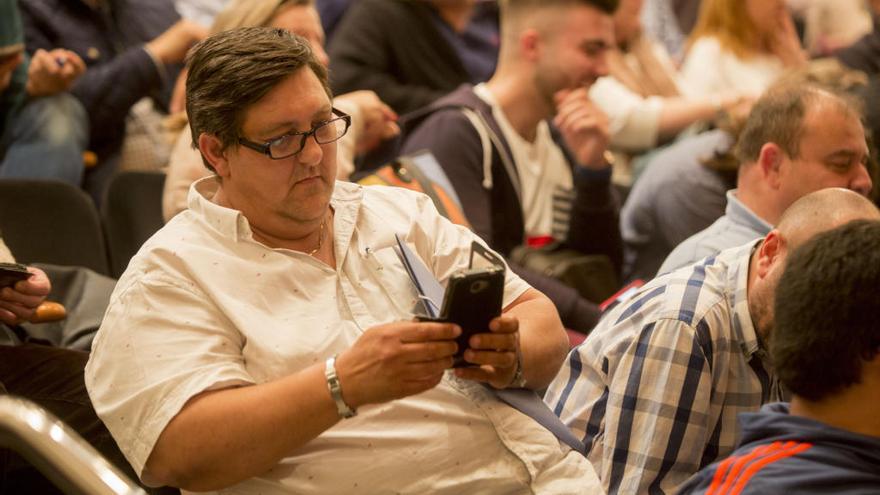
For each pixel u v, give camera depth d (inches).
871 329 90.7
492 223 216.7
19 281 150.0
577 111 218.1
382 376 103.4
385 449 113.0
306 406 104.6
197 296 112.5
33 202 207.5
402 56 272.2
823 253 93.9
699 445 131.4
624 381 132.6
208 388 107.0
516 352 113.7
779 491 91.4
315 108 113.8
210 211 116.3
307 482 111.0
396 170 189.2
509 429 118.9
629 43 295.7
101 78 240.2
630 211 240.1
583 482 120.7
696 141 230.8
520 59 219.3
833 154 161.6
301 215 116.1
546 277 206.5
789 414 96.6
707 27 313.4
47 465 94.2
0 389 141.0
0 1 210.7
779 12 311.1
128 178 218.5
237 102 112.4
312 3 225.1
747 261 133.8
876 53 335.3
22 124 229.3
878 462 91.4
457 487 115.0
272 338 112.0
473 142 212.4
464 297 101.9
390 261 122.0
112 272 213.3
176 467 106.7
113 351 110.8
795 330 94.0
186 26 247.4
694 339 130.6
